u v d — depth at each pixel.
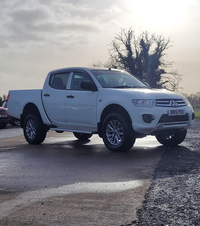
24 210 3.39
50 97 8.51
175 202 3.51
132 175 4.88
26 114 9.39
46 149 8.03
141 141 9.28
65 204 3.54
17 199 3.79
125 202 3.55
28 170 5.46
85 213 3.24
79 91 7.84
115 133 7.13
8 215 3.26
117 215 3.16
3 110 17.64
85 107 7.62
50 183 4.51
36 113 9.09
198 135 10.28
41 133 8.88
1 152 7.71
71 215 3.20
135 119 6.69
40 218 3.14
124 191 3.99
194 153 6.68
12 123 20.06
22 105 9.28
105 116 7.39
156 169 5.25
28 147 8.52
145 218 3.07
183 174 4.82
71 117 8.00
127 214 3.18
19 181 4.68
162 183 4.33
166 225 2.90
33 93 9.03
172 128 6.99
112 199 3.67
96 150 7.62
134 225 2.91
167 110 6.82
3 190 4.21
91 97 7.51
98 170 5.31
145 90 7.22
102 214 3.20
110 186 4.25
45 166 5.78
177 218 3.05
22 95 9.35
